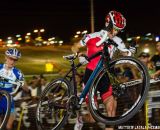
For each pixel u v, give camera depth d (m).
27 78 12.27
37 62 22.59
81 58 4.66
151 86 6.55
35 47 28.80
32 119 7.75
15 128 7.94
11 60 5.96
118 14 4.56
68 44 30.09
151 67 7.13
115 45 4.45
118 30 4.55
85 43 5.02
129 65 4.20
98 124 6.95
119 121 4.00
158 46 7.22
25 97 8.03
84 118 6.89
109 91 4.94
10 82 5.85
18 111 7.98
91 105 4.18
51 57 24.66
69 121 7.20
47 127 4.78
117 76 4.32
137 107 3.91
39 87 8.77
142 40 22.66
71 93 4.50
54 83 4.72
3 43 27.09
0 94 5.22
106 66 4.18
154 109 6.56
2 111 5.82
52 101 4.69
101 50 4.49
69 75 4.71
